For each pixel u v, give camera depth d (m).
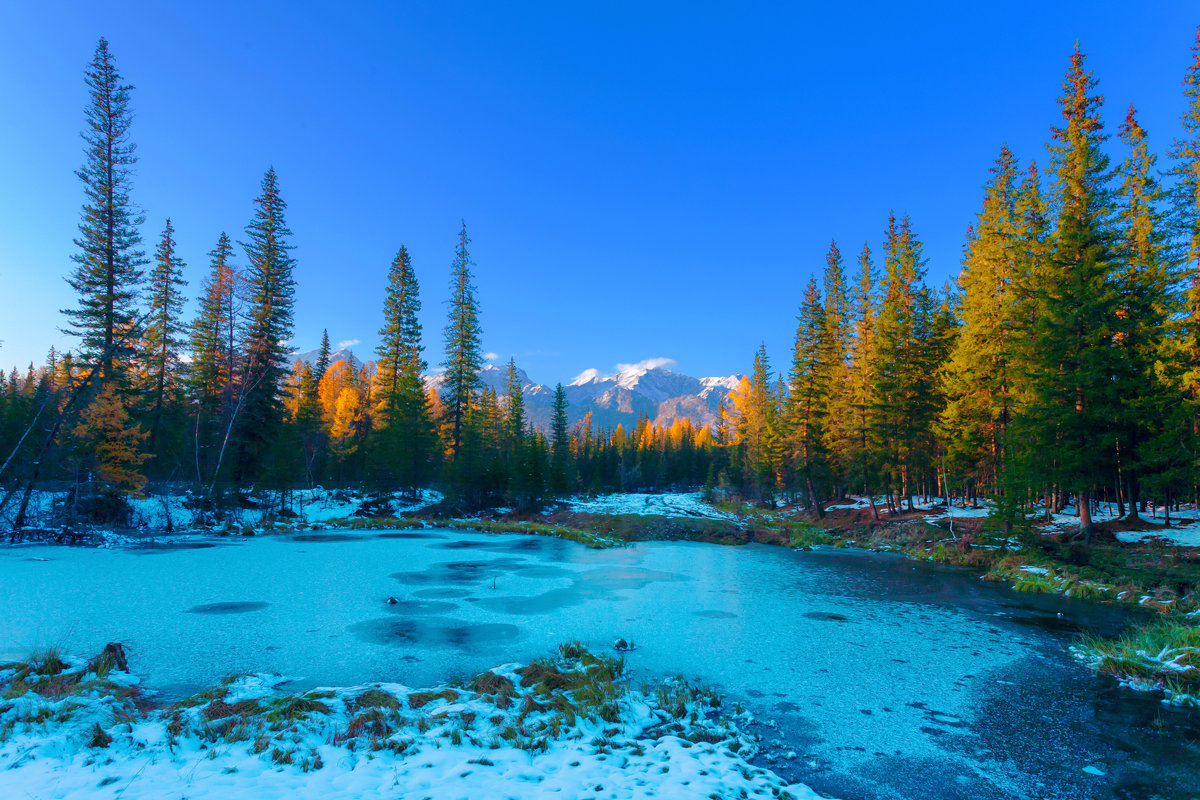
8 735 5.43
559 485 54.19
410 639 10.63
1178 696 8.12
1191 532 21.33
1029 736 6.91
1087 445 21.64
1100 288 21.77
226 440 32.88
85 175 31.36
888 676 9.07
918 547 26.17
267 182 38.41
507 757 5.67
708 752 6.17
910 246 37.44
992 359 28.45
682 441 122.81
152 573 16.62
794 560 23.55
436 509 40.91
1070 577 17.53
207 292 38.47
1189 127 20.39
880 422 35.12
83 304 31.03
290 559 20.23
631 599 14.80
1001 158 29.86
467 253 51.22
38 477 25.89
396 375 47.31
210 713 6.47
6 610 11.80
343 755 5.54
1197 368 19.64
